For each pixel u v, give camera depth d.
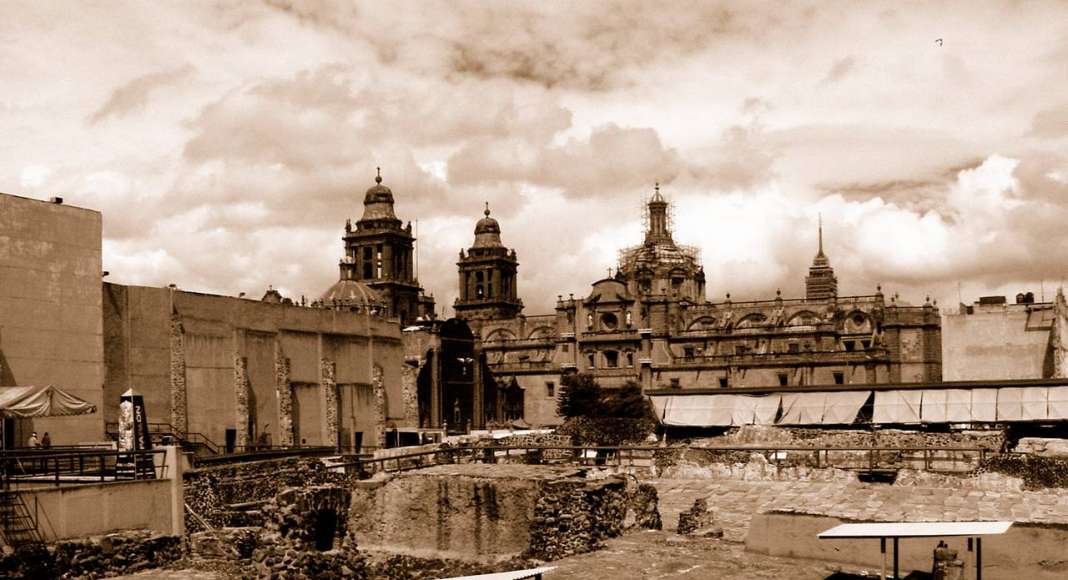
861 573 26.92
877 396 62.75
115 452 38.72
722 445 54.12
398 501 36.09
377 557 33.81
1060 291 96.50
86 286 64.06
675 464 46.34
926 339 141.00
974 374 108.69
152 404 72.81
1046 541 24.91
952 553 25.06
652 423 64.69
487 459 53.31
